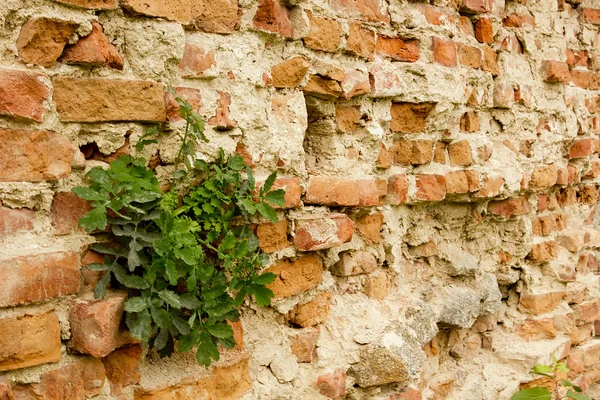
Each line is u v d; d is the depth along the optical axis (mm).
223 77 1578
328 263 1905
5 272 1201
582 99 2949
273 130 1690
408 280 2234
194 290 1465
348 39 1882
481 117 2418
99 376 1344
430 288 2256
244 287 1565
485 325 2564
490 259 2549
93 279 1361
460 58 2268
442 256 2326
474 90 2352
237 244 1541
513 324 2623
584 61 3002
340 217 1832
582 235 2869
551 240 2742
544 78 2689
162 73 1450
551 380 2523
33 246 1261
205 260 1578
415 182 2154
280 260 1750
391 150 2088
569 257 2820
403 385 1970
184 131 1499
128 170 1372
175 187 1507
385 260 2123
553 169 2695
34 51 1241
